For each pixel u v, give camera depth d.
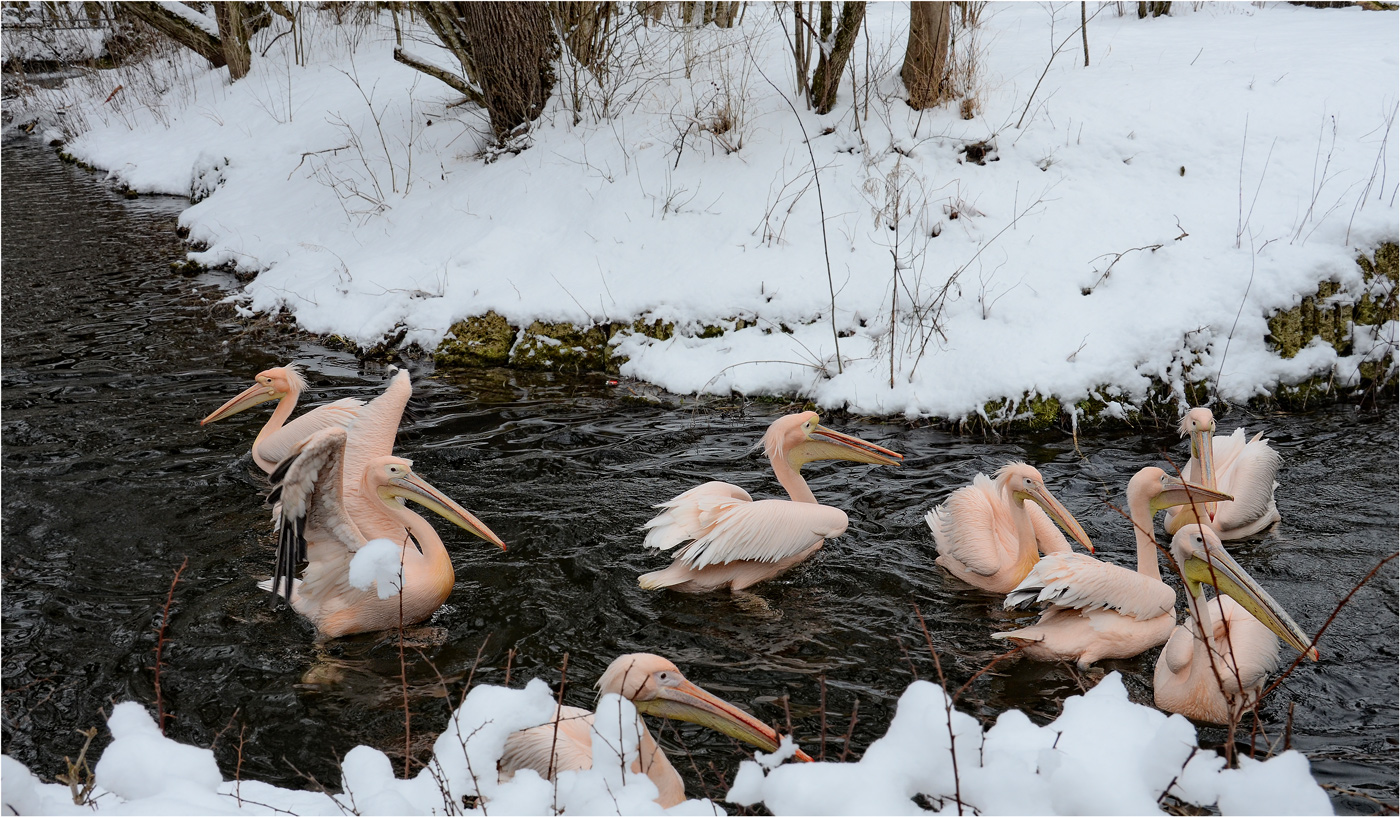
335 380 9.98
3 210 16.66
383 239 12.79
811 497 7.19
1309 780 3.05
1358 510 7.18
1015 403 8.84
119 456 8.07
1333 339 9.41
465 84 14.05
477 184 13.04
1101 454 8.31
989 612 6.15
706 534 6.31
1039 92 11.98
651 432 8.72
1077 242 10.18
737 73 13.38
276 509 5.70
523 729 4.07
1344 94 11.23
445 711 5.14
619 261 11.03
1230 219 10.07
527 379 10.09
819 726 5.01
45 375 9.80
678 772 4.66
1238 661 4.97
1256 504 6.82
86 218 16.11
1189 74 12.02
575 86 13.05
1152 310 9.37
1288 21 14.28
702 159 11.98
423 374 10.23
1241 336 9.28
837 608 6.18
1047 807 3.21
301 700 5.22
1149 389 9.00
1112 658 5.75
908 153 11.30
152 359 10.34
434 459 8.11
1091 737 3.47
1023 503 6.45
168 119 20.33
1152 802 3.14
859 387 9.26
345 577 5.75
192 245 14.36
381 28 21.00
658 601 6.24
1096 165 10.93
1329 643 5.65
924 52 11.55
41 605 6.00
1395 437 8.42
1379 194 9.99
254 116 18.38
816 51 13.73
